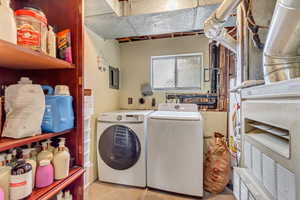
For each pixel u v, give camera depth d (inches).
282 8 28.5
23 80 31.5
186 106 98.9
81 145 38.3
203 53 108.8
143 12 69.1
